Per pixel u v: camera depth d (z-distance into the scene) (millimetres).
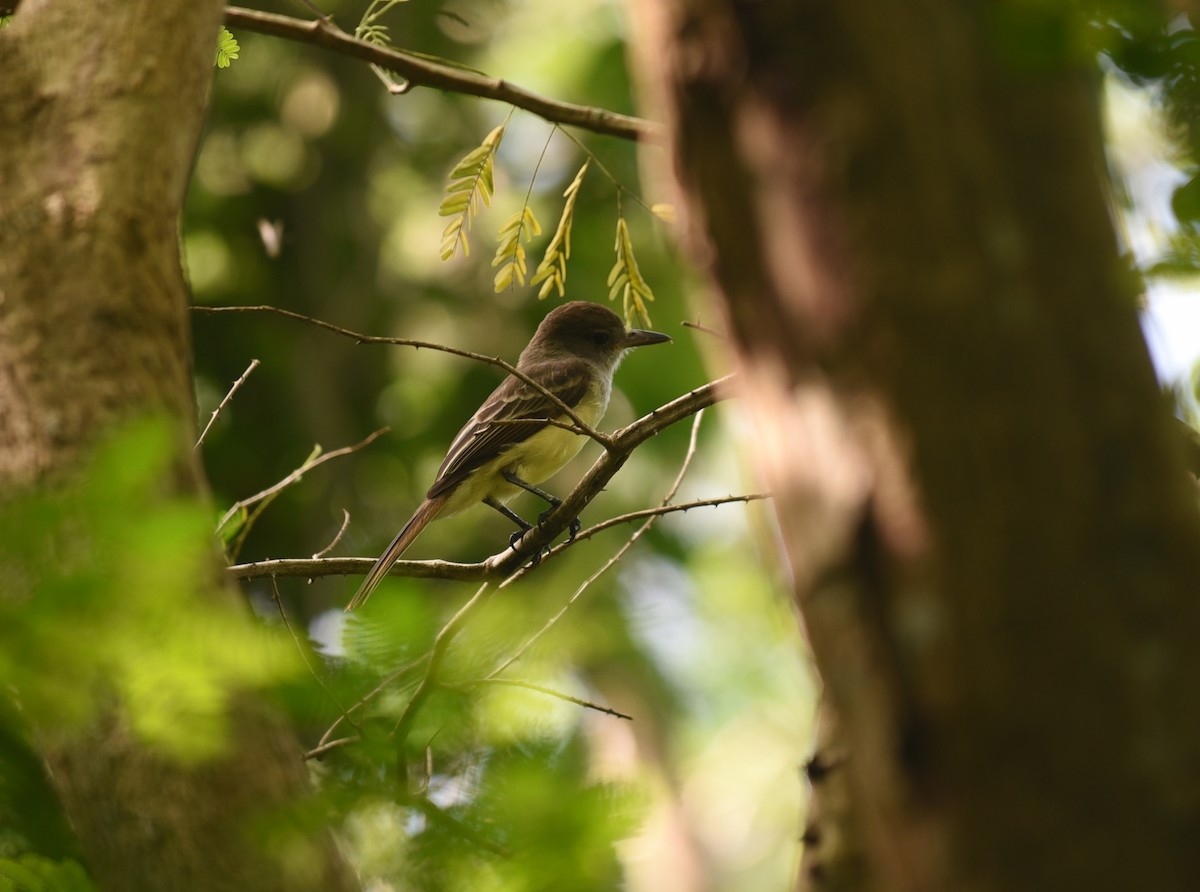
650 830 4402
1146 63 4949
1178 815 3373
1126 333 3625
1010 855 3416
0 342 5500
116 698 3703
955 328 3549
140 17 6098
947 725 3486
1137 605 3473
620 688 22328
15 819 5801
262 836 4352
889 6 3619
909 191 3586
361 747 4430
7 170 5824
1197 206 5473
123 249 5719
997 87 3668
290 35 11062
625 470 22844
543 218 21688
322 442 20188
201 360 20438
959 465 3527
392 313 22562
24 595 3418
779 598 8227
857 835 3824
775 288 3754
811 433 3703
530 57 22922
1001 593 3484
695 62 3789
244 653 3715
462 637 4629
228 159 21891
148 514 3465
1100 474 3523
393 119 22812
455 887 4301
